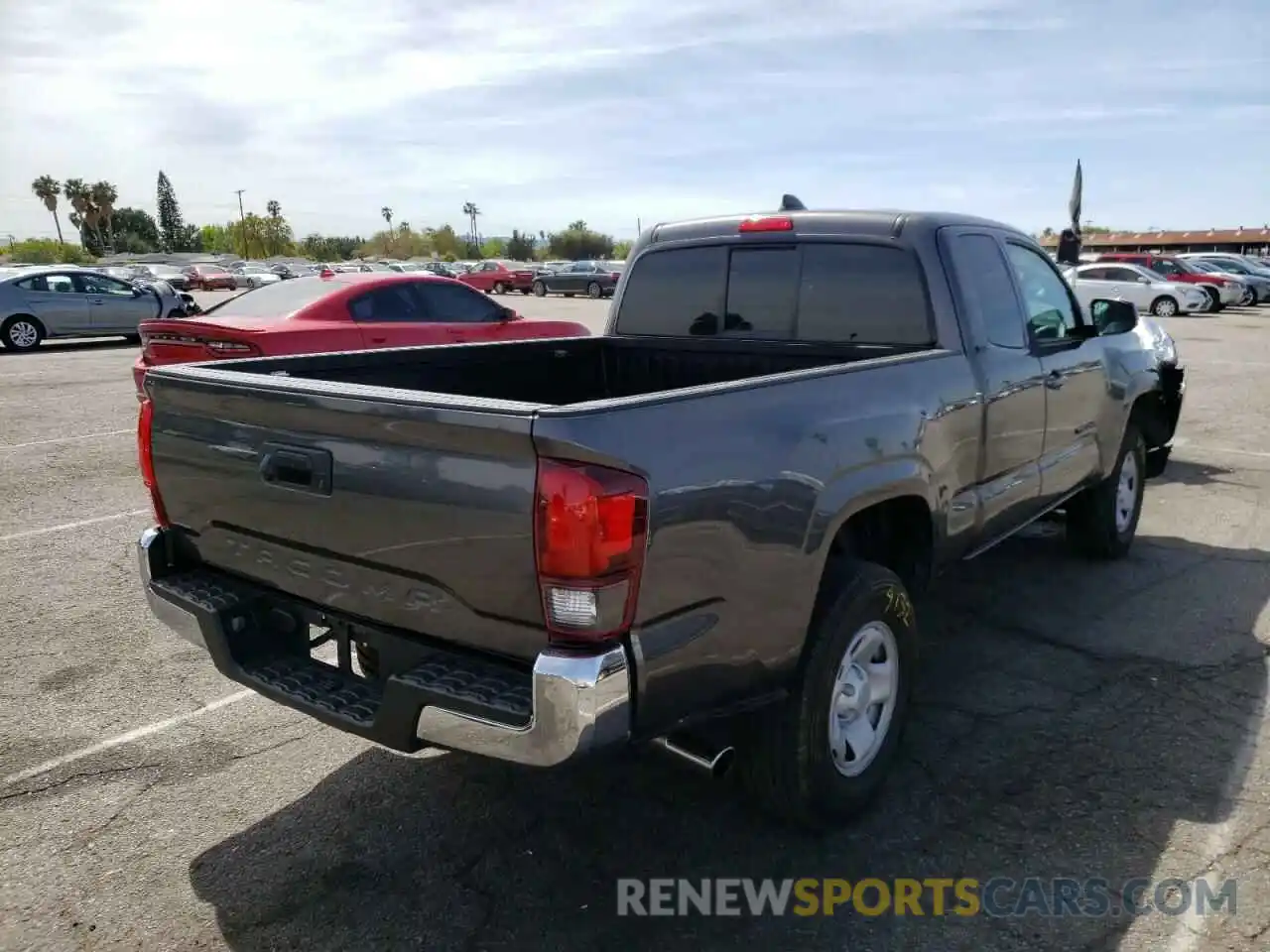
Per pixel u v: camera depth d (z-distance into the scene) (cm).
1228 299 2916
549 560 229
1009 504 428
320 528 274
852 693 318
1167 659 446
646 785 351
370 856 312
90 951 269
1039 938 270
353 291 915
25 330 1878
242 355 823
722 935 274
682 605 251
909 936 272
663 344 473
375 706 273
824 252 420
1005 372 408
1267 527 662
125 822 330
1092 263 3045
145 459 326
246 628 302
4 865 307
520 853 313
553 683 229
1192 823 321
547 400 466
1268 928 272
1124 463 571
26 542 636
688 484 248
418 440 246
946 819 326
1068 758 362
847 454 302
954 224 412
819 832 320
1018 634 477
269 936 275
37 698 418
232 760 371
